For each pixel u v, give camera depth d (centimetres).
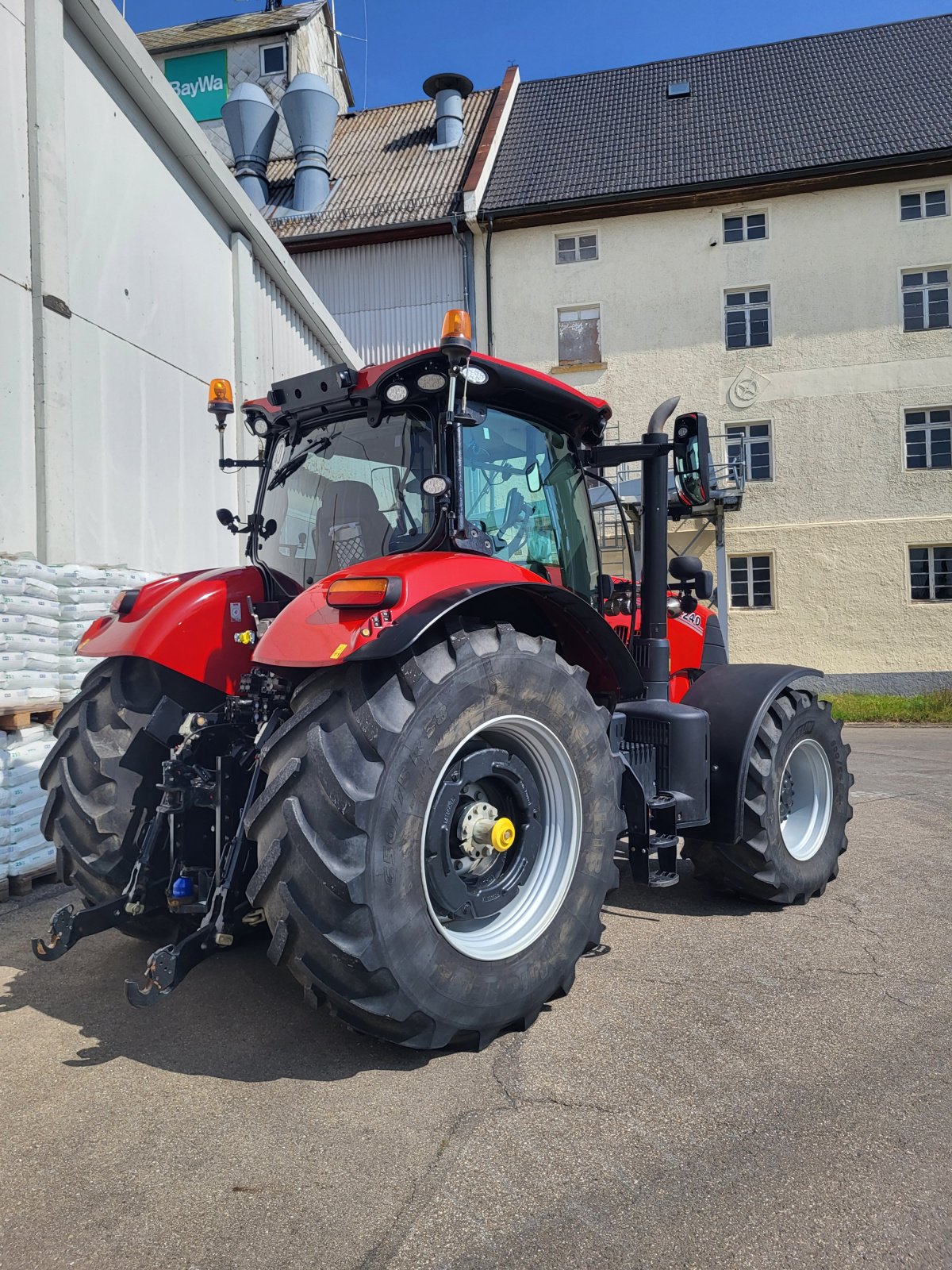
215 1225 176
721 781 358
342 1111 218
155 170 668
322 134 1823
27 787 423
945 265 1625
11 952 337
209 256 754
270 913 229
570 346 1747
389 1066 242
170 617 300
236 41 2033
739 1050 250
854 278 1653
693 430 357
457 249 1739
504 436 317
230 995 293
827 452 1659
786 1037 258
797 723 384
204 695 309
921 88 1816
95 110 596
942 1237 173
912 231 1634
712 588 435
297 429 324
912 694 1617
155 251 668
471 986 241
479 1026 245
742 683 376
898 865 452
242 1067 243
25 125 523
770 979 302
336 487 308
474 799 264
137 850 289
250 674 302
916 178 1623
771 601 1692
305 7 2112
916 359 1631
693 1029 264
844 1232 174
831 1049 251
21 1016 277
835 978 303
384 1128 211
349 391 294
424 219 1712
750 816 362
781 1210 180
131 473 631
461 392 272
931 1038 257
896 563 1631
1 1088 232
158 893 285
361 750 227
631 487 525
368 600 233
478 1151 201
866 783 722
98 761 290
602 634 296
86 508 578
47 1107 222
